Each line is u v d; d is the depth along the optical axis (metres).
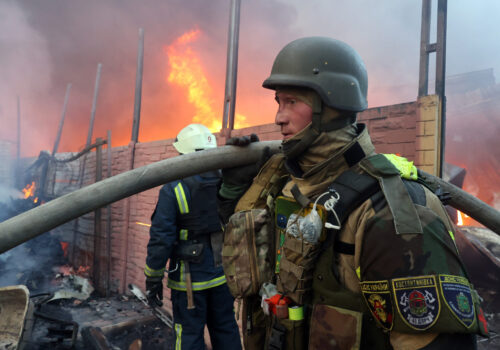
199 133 2.54
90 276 6.60
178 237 2.44
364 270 0.68
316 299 0.78
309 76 0.82
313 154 0.84
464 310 0.60
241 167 1.14
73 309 4.88
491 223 1.18
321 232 0.76
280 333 0.84
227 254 1.04
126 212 5.63
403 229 0.64
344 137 0.83
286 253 0.82
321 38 0.87
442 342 0.60
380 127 2.63
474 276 3.38
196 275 2.39
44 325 4.03
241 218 1.02
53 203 0.81
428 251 0.63
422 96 2.41
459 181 4.68
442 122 2.35
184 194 2.39
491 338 2.61
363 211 0.72
